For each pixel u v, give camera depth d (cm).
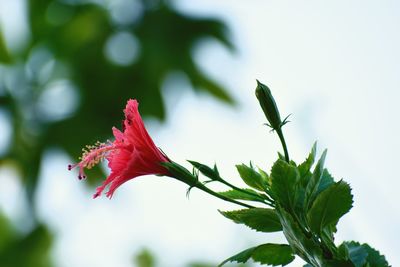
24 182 870
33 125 864
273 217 382
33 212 886
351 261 362
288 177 377
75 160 859
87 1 872
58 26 873
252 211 382
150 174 425
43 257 913
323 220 370
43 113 868
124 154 426
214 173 417
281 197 380
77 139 855
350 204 368
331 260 362
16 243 901
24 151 863
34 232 899
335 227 386
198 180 420
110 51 863
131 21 868
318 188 399
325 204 368
